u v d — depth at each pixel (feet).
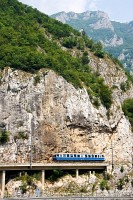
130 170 537.24
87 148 517.96
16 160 452.35
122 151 558.56
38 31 647.15
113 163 532.73
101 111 548.31
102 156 522.06
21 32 588.50
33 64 498.69
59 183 466.29
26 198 351.67
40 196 389.19
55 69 518.78
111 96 581.94
